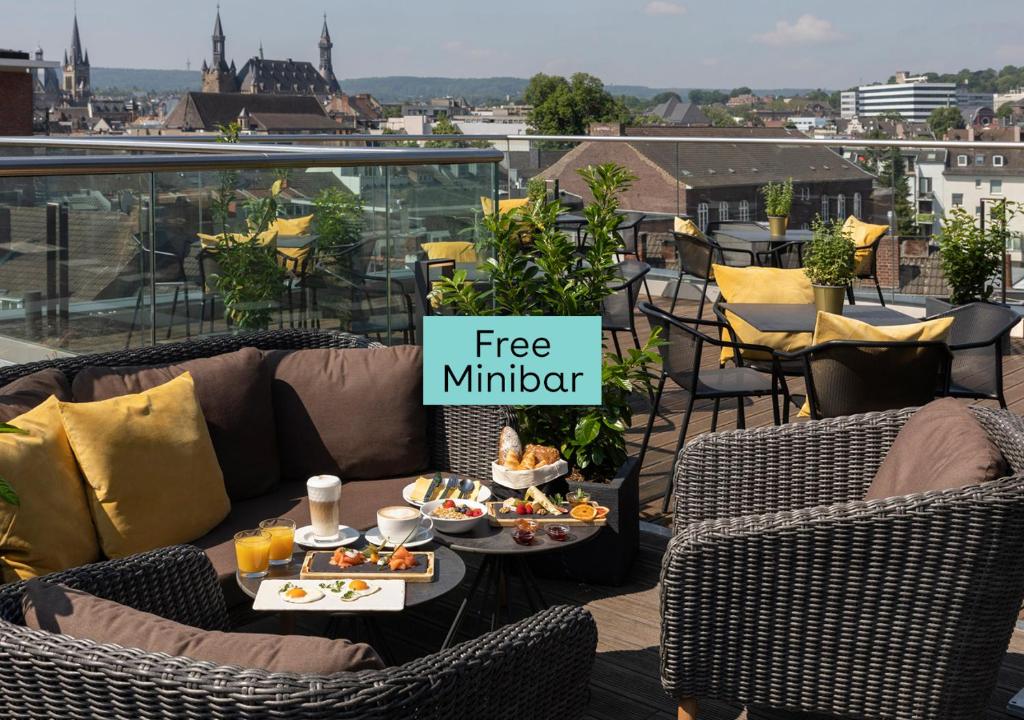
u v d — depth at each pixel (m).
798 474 2.90
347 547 2.73
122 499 2.87
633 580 3.55
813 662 2.40
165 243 3.62
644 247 8.79
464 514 2.86
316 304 4.02
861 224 7.26
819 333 3.82
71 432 2.85
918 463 2.58
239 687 1.58
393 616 3.31
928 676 2.35
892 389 3.76
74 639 1.73
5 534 2.62
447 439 3.58
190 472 3.04
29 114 16.17
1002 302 6.76
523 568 3.03
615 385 3.62
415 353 3.60
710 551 2.38
